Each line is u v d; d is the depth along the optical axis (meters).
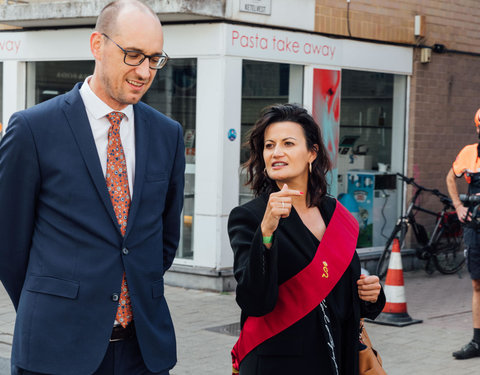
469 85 11.63
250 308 2.67
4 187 2.95
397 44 10.62
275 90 9.15
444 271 10.55
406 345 6.62
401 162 10.91
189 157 8.91
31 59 10.09
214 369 5.85
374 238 10.64
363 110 10.33
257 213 2.81
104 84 2.92
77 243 2.91
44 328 2.87
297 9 9.23
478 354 6.24
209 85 8.63
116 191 3.01
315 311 2.79
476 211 6.14
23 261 3.02
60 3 9.06
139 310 2.97
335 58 9.77
